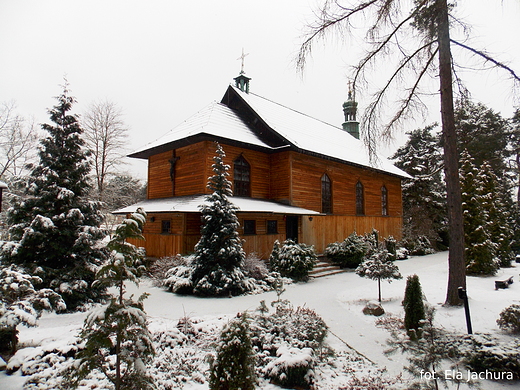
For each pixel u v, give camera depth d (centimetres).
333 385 568
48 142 1068
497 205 2089
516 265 2011
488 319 866
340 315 988
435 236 2941
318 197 2067
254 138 1875
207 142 1647
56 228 1027
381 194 2756
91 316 385
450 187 1045
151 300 1128
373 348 735
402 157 3631
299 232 1894
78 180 1110
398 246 2572
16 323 589
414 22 908
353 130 3556
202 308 1021
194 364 629
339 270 1841
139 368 392
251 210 1488
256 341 679
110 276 417
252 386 468
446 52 1016
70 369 431
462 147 2861
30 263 998
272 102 2577
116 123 3089
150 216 1700
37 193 1066
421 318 792
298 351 600
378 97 1058
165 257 1427
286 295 1242
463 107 1105
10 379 552
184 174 1758
